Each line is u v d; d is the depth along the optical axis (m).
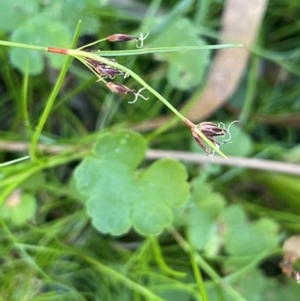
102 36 0.19
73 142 0.18
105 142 0.17
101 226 0.16
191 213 0.18
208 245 0.18
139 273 0.18
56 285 0.18
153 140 0.20
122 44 0.18
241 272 0.18
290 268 0.17
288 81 0.21
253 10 0.19
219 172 0.20
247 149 0.19
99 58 0.13
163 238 0.19
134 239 0.19
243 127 0.21
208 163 0.19
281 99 0.21
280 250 0.18
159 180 0.17
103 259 0.19
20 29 0.17
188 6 0.19
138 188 0.17
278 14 0.21
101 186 0.16
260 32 0.21
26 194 0.17
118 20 0.20
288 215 0.19
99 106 0.20
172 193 0.17
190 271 0.18
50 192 0.19
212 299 0.17
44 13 0.17
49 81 0.19
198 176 0.19
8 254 0.17
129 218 0.16
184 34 0.18
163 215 0.17
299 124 0.20
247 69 0.21
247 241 0.18
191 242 0.18
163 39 0.18
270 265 0.20
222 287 0.17
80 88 0.18
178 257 0.19
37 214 0.18
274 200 0.20
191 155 0.19
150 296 0.17
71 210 0.19
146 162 0.20
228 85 0.19
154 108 0.20
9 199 0.17
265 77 0.21
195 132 0.13
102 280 0.18
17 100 0.19
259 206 0.20
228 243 0.18
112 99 0.20
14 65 0.17
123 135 0.17
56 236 0.18
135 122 0.19
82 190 0.16
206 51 0.18
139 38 0.13
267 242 0.18
